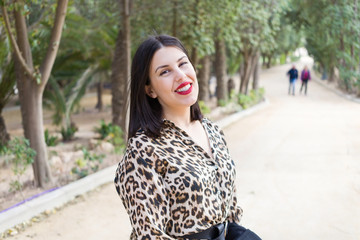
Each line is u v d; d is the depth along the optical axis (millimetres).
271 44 13469
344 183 5645
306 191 5371
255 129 10305
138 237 1371
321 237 4027
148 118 1479
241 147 8242
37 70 5188
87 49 11031
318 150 7727
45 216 4559
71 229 4258
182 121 1604
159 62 1483
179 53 1509
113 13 9984
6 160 7199
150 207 1358
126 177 1405
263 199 5133
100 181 5711
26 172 6738
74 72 12117
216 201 1496
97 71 12992
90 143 8750
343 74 17250
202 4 8500
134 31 9289
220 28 10250
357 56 15750
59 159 7359
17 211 4355
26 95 5305
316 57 23875
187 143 1511
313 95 19844
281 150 7832
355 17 13562
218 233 1501
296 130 9977
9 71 7844
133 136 1472
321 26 14852
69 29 9961
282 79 31625
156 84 1504
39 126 5426
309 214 4605
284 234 4125
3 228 4121
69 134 11688
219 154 1613
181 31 9109
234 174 1675
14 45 4887
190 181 1400
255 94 17234
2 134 8898
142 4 9000
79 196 5223
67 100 12078
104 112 20078
